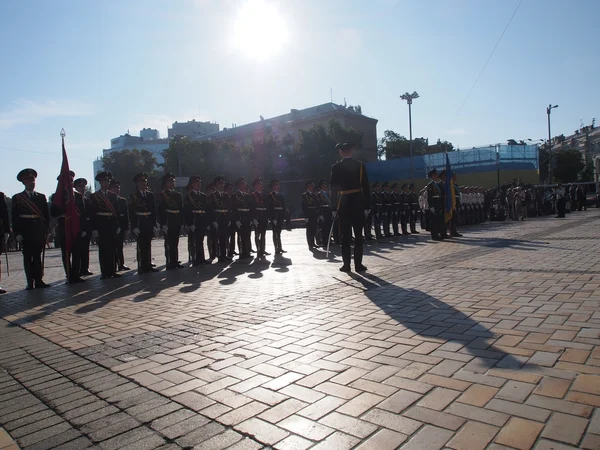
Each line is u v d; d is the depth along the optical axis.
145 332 4.90
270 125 67.88
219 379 3.44
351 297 6.04
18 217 8.78
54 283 9.67
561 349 3.58
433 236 14.11
